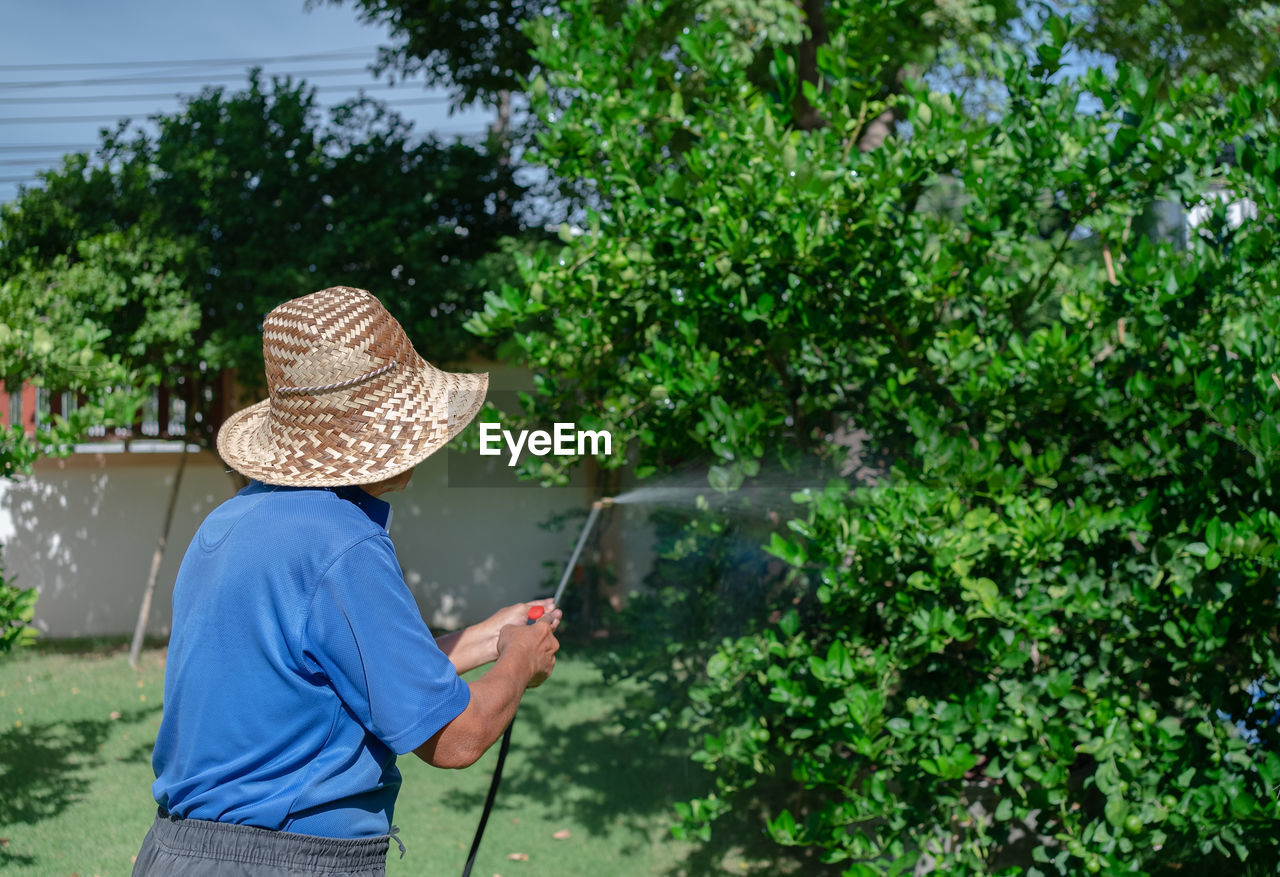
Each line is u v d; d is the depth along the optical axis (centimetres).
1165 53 686
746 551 423
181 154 962
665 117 374
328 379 179
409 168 1067
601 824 529
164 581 1093
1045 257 414
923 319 338
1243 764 281
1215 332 312
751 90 377
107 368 441
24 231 919
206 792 162
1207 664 292
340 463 176
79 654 993
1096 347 329
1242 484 283
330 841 162
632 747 664
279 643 161
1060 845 309
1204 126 312
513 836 514
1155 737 284
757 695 359
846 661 289
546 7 912
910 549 289
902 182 311
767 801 523
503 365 1085
